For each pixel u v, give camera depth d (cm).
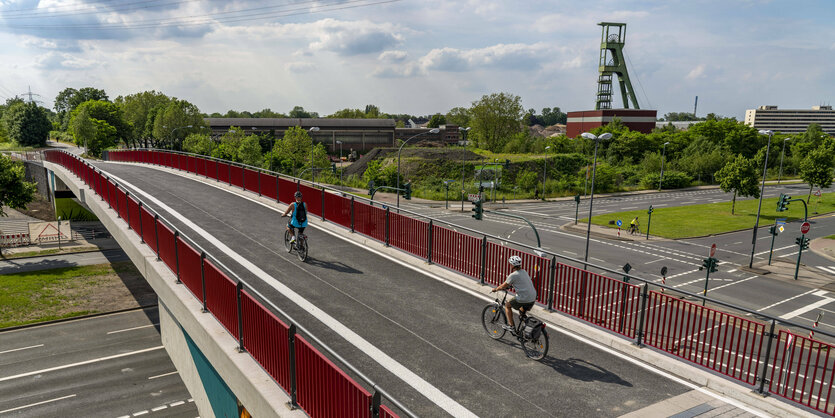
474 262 1191
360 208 1623
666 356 812
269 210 2069
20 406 2048
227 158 8356
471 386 738
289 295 1105
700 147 10088
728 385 722
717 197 7538
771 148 10581
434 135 14638
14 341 2705
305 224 1387
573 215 5700
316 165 8606
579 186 8175
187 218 1872
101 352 2581
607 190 8212
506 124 12019
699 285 3097
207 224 1783
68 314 3095
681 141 10806
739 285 3123
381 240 1529
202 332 955
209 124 12500
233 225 1780
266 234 1661
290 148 8975
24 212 5934
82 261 4328
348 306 1048
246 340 832
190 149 9544
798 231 4978
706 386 745
